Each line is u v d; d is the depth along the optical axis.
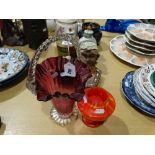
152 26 0.90
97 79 0.73
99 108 0.56
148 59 0.84
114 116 0.63
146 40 0.80
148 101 0.60
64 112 0.59
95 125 0.59
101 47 0.94
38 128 0.59
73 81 0.56
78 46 0.71
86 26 0.88
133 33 0.84
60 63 0.57
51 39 0.60
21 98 0.68
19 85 0.73
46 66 0.56
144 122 0.61
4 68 0.74
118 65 0.84
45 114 0.63
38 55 0.57
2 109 0.64
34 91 0.53
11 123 0.60
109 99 0.58
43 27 0.85
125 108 0.65
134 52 0.86
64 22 0.78
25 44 0.93
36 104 0.66
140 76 0.66
